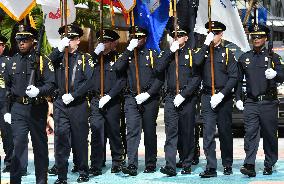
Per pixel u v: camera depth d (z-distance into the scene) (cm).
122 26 4006
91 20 3750
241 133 3412
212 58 1947
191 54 1975
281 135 3312
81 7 3747
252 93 1928
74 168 2062
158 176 1956
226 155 1973
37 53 1605
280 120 3080
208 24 1970
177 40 1978
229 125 1958
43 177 1650
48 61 1617
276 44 3531
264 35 1920
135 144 1991
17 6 1994
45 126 1638
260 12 3253
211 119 1945
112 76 2027
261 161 2295
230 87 1923
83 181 1852
